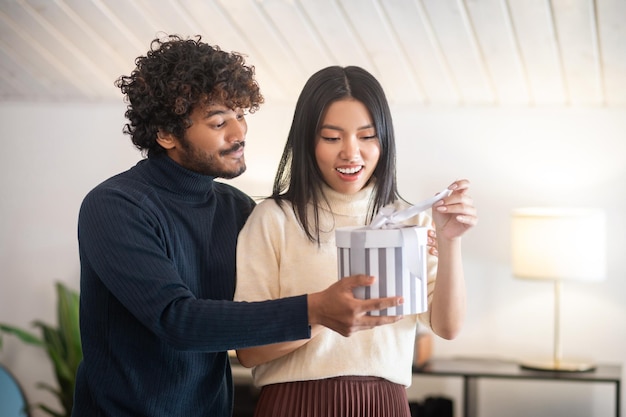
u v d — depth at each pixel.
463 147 4.11
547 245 3.70
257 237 1.68
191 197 1.76
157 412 1.71
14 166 4.42
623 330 4.04
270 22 3.52
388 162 1.63
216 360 1.79
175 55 1.71
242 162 1.75
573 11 3.24
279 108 4.12
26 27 3.73
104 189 1.68
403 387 1.71
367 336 1.65
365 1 3.31
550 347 4.10
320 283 1.65
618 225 4.02
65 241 4.41
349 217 1.66
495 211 4.11
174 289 1.54
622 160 4.00
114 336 1.71
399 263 1.39
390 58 3.70
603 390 4.07
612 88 3.80
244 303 1.48
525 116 4.06
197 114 1.69
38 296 4.43
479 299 4.14
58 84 4.20
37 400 4.45
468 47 3.57
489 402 4.18
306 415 1.63
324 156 1.60
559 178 4.05
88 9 3.55
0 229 4.44
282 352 1.61
